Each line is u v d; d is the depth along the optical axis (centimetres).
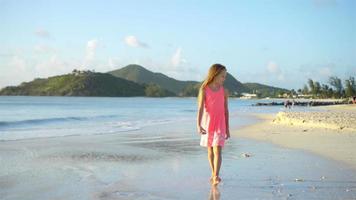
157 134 1889
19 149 1248
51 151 1209
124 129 2239
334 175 808
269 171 853
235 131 2038
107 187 709
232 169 876
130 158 1074
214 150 753
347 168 891
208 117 765
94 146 1359
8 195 649
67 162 997
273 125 2542
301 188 693
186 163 986
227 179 771
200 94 772
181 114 4903
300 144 1390
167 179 781
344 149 1230
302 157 1068
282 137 1667
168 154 1160
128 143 1472
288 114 3231
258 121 3278
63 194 657
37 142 1470
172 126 2519
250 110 7194
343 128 2003
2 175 817
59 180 769
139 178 791
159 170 884
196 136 1778
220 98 771
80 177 800
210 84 773
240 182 743
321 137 1630
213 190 683
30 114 4572
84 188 701
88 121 3139
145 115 4531
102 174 834
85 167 923
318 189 685
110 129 2236
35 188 699
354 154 1117
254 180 760
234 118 3856
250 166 916
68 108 7000
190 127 2414
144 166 939
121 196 643
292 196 638
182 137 1727
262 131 2017
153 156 1115
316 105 11350
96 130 2153
